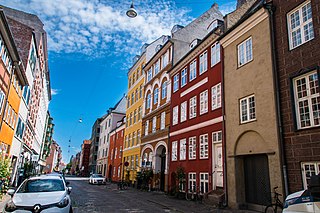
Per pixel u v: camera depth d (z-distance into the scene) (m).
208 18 27.19
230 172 13.96
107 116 57.88
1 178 14.66
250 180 13.27
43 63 37.06
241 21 14.36
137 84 35.84
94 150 73.81
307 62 10.41
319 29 10.09
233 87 14.77
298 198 5.36
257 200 12.62
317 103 9.88
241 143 13.58
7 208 7.33
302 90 10.56
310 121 9.99
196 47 19.98
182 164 19.84
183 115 21.14
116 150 44.12
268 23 12.69
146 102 31.16
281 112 11.22
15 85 20.84
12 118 21.20
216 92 16.72
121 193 22.38
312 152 9.59
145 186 25.72
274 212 10.20
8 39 16.17
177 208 13.38
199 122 18.30
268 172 12.12
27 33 23.61
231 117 14.57
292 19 11.64
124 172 36.03
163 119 25.31
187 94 20.91
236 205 13.11
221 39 16.39
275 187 10.71
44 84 43.97
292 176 10.23
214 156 16.02
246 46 14.30
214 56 17.73
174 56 24.86
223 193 14.14
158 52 28.52
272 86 11.84
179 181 18.88
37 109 39.25
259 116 12.38
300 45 10.85
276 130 11.21
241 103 14.05
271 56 12.11
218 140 15.77
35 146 43.84
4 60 16.75
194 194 17.19
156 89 28.45
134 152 32.94
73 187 28.28
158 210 12.98
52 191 8.60
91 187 29.78
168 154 22.77
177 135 21.61
